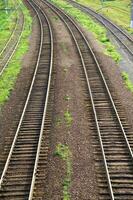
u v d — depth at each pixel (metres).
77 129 19.55
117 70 31.06
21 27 50.38
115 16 63.47
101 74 27.92
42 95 24.45
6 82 27.89
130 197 14.27
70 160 16.66
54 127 19.81
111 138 18.77
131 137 18.88
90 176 15.52
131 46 41.22
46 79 27.62
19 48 38.44
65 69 30.06
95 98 23.83
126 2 77.62
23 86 26.53
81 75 28.61
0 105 23.36
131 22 53.09
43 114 20.86
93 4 77.50
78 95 24.38
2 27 51.00
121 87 26.27
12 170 16.11
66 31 46.28
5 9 66.25
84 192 14.53
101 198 14.20
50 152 17.38
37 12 62.28
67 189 14.70
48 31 45.88
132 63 34.22
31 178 15.50
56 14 59.88
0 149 17.86
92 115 21.33
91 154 17.17
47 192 14.56
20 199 14.27
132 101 23.66
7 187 15.02
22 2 75.31
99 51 36.84
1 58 34.78
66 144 18.05
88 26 52.06
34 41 40.94
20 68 31.19
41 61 32.53
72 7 71.75
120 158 16.92
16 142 18.38
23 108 22.56
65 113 21.55
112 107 22.34
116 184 15.05
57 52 35.72
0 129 19.91
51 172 15.82
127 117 21.09
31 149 17.75
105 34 47.69
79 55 34.44
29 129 19.73
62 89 25.42
